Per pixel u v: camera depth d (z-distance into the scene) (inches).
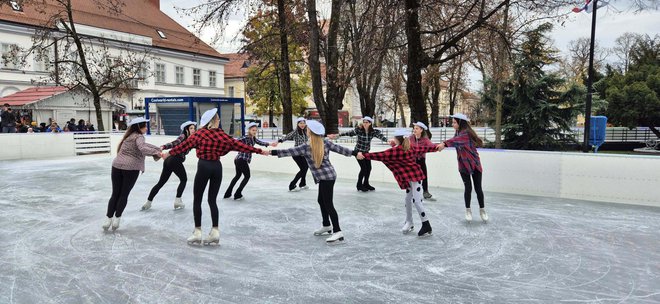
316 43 583.8
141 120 237.1
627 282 169.9
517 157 366.6
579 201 334.6
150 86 1406.3
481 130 882.8
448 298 153.9
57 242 220.7
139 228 248.2
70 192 366.3
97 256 199.0
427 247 214.8
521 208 307.3
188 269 182.4
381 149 455.2
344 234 237.9
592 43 545.6
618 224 261.9
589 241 226.4
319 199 233.3
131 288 161.9
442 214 287.1
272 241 224.1
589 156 338.0
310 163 217.6
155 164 579.5
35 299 152.1
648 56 1242.6
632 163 322.3
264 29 722.2
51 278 171.9
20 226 252.7
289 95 676.7
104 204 315.9
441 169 403.9
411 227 242.5
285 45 661.9
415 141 314.7
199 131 209.0
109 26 1300.4
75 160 630.5
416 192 230.8
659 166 313.3
